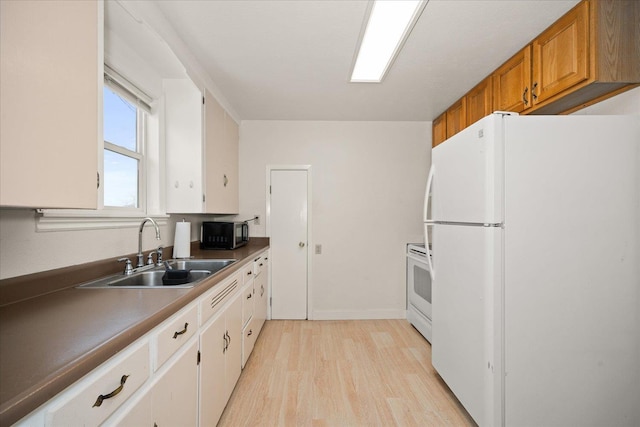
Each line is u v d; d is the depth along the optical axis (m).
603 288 1.48
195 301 1.35
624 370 1.47
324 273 3.57
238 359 2.09
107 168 1.76
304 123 3.57
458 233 1.79
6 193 0.74
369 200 3.59
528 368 1.47
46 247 1.25
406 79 2.47
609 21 1.51
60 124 0.92
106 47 1.59
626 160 1.49
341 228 3.58
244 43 1.94
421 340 2.93
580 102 1.83
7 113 0.74
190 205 2.26
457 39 1.90
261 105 3.08
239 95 2.81
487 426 1.50
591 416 1.47
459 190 1.78
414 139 3.61
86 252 1.48
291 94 2.79
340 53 2.06
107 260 1.60
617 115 1.57
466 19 1.70
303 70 2.31
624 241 1.48
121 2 1.35
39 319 0.92
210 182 2.43
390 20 1.69
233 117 3.22
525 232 1.48
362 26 1.75
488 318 1.49
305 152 3.57
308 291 3.56
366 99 2.92
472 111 2.65
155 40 1.70
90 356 0.69
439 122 3.37
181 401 1.20
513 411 1.47
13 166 0.76
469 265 1.66
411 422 1.76
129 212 1.88
